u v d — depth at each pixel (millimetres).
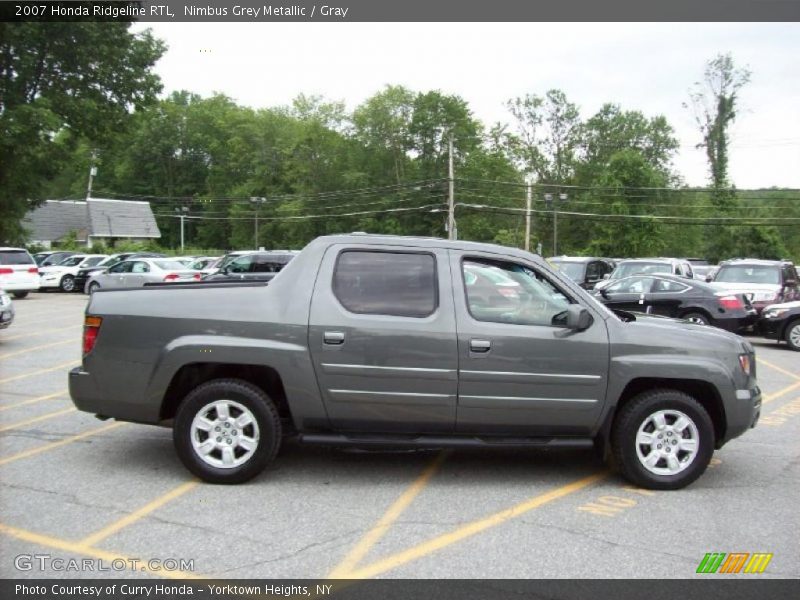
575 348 5027
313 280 5086
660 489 5125
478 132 70188
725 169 59031
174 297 5105
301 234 72500
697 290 14789
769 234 55750
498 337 4973
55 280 28422
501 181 67312
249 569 3717
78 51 27531
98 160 66375
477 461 5824
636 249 61250
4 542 4016
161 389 5004
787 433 6996
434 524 4387
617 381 5062
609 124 76188
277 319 4977
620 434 5105
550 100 73500
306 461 5707
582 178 73125
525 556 3926
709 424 5094
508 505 4766
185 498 4766
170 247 85938
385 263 5152
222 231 82750
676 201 66312
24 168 28734
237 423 5035
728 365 5152
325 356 4941
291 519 4418
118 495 4801
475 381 4969
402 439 5055
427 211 67500
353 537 4156
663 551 4020
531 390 5012
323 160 73812
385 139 71750
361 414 5016
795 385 9867
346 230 71250
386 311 5023
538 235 70375
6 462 5535
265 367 5043
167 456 5742
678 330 5262
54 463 5512
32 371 9828
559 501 4867
